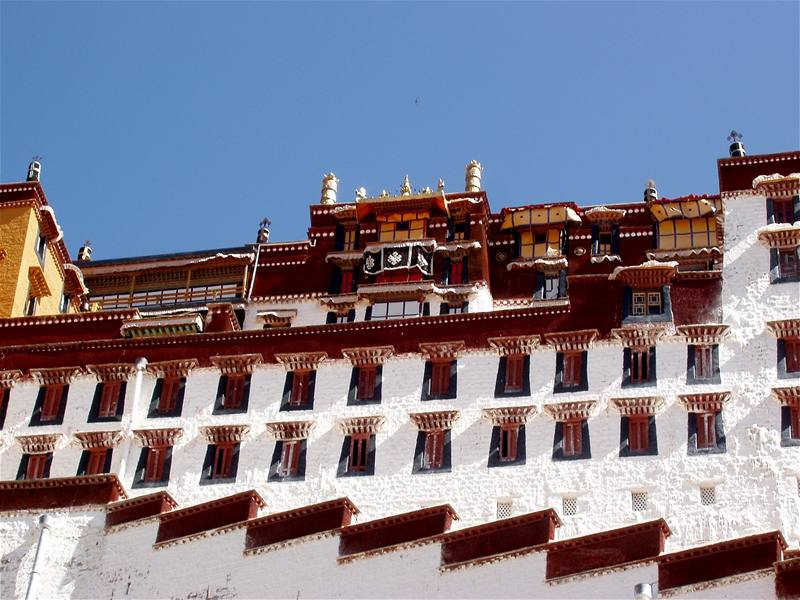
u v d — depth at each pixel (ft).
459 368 182.80
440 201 217.97
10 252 217.77
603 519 166.91
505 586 155.84
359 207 221.46
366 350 185.37
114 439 184.85
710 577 149.69
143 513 171.73
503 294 215.31
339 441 179.52
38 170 230.07
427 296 211.61
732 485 166.50
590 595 152.25
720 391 173.37
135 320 209.36
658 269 184.24
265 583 163.53
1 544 171.94
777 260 185.57
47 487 175.52
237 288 224.53
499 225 221.66
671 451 170.30
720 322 180.86
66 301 229.04
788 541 161.48
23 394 192.85
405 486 173.99
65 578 168.55
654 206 214.90
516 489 170.91
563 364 180.34
